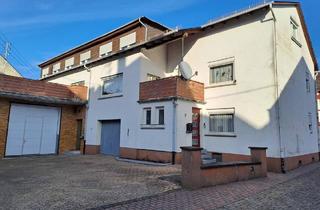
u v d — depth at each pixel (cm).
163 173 995
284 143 1184
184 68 1334
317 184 894
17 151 1623
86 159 1472
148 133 1374
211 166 804
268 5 1222
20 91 1577
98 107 1747
